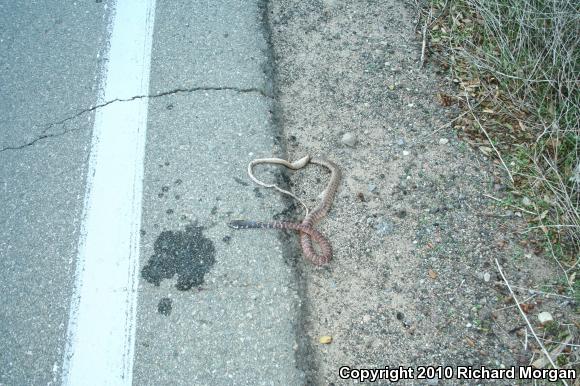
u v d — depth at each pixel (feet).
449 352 4.02
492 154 4.82
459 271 4.31
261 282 4.28
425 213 4.56
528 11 5.20
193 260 4.38
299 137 4.99
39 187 4.78
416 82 5.26
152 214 4.59
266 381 3.93
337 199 4.66
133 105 5.17
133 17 5.81
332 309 4.19
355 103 5.15
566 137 4.77
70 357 4.06
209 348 4.04
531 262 4.33
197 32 5.64
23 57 5.59
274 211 4.60
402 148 4.89
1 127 5.13
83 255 4.44
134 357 4.04
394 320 4.14
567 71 5.07
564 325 4.09
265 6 5.83
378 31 5.60
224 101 5.16
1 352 4.10
